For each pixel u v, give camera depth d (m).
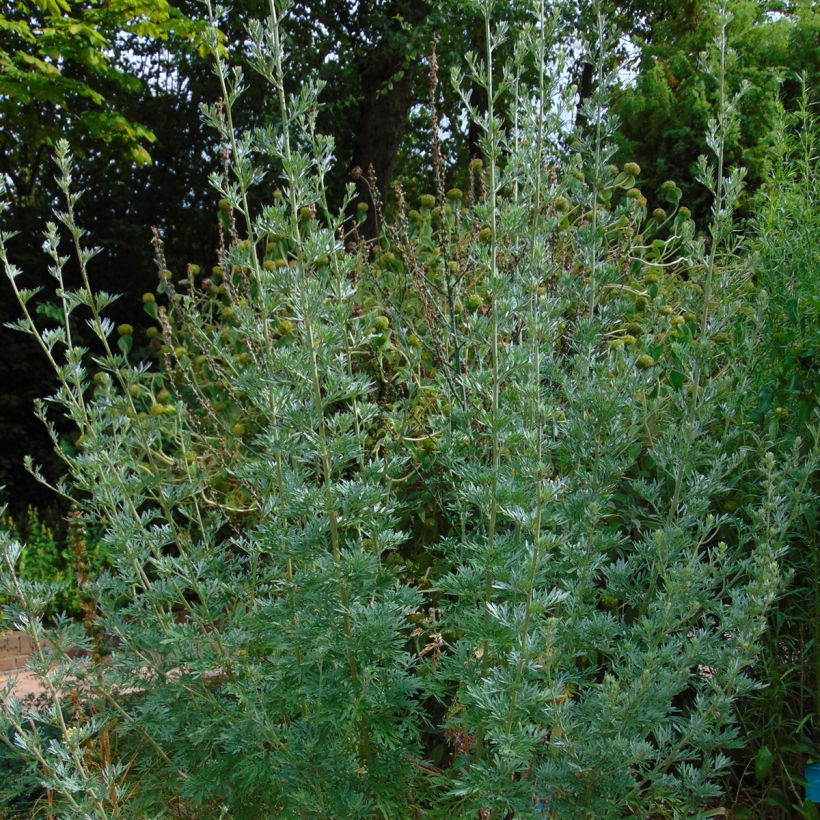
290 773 2.35
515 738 2.08
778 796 3.11
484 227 4.09
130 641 2.92
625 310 3.07
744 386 3.17
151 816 2.84
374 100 13.59
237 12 13.46
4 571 2.67
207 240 14.27
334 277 2.49
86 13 9.79
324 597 2.38
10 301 11.94
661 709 2.35
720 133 2.85
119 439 3.04
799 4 9.30
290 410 2.37
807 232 3.55
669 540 2.59
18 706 2.59
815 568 3.06
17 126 11.22
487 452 3.07
